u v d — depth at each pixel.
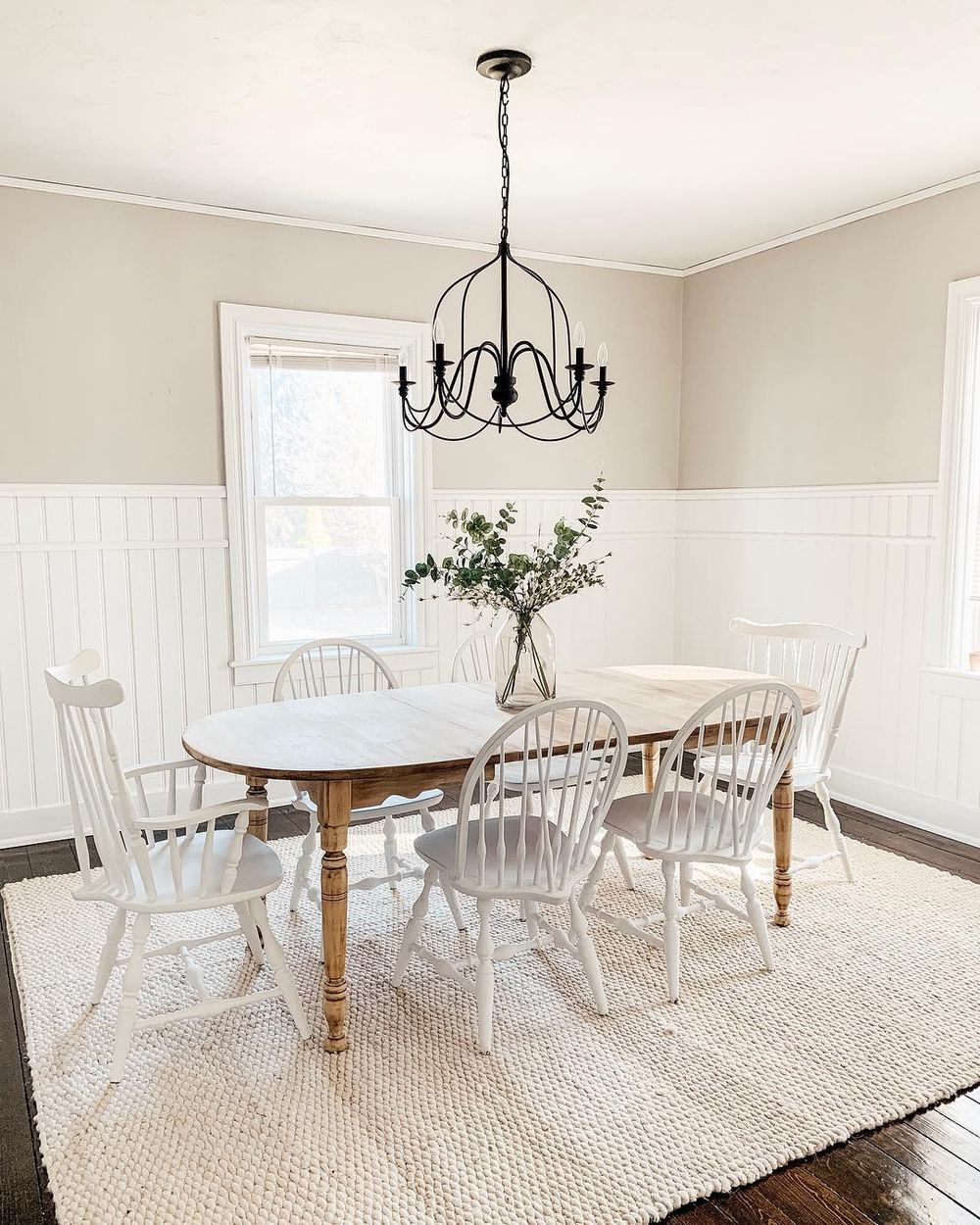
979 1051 2.40
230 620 4.25
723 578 5.11
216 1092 2.24
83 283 3.85
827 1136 2.08
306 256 4.30
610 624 5.27
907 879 3.49
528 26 2.57
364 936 3.05
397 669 4.61
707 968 2.84
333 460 4.52
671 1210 1.88
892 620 4.18
